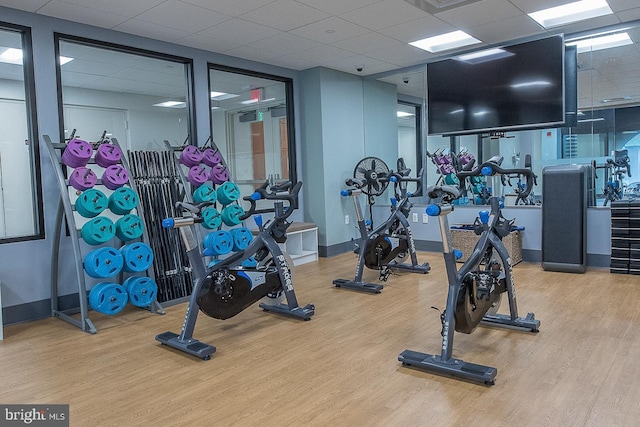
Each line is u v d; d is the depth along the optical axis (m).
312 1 4.14
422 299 4.50
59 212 4.09
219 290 3.50
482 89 5.85
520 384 2.67
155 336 3.71
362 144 7.45
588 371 2.80
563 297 4.35
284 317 4.10
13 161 5.14
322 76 6.70
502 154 6.07
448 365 2.82
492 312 3.64
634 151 5.29
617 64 5.31
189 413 2.47
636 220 5.03
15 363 3.22
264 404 2.54
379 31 5.09
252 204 4.01
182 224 3.31
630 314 3.81
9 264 4.08
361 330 3.69
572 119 5.39
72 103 6.21
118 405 2.58
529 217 5.92
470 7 4.48
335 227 7.00
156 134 6.61
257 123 6.72
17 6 4.01
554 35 5.31
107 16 4.32
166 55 5.23
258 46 5.52
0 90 5.04
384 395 2.60
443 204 2.91
